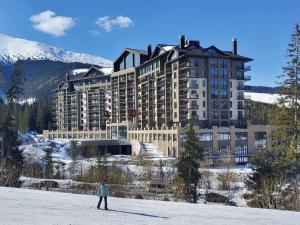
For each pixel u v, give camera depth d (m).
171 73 123.88
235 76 122.81
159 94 130.62
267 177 45.78
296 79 55.06
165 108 125.75
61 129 186.75
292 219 24.00
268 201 41.22
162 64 128.62
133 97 147.12
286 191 42.88
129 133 140.62
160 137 117.88
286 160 50.28
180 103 119.00
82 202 30.53
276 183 44.09
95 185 54.88
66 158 100.06
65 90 188.50
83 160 94.62
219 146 112.31
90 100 172.62
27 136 120.44
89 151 108.56
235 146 114.75
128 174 66.38
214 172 68.00
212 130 111.69
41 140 125.62
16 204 28.03
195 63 117.31
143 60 143.12
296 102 54.62
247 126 116.62
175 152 108.94
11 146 75.81
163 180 58.94
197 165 53.38
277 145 53.12
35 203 28.92
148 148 119.56
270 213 26.34
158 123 131.00
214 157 101.69
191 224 21.91
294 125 53.59
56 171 76.00
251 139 116.81
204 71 118.62
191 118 115.44
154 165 82.06
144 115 140.00
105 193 26.80
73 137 171.00
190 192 50.72
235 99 122.56
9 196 32.62
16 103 99.62
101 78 170.62
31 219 22.09
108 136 154.25
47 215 23.62
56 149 108.44
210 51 119.06
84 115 177.25
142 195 49.41
